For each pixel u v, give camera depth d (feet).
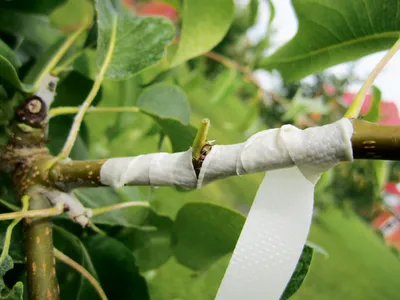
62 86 0.51
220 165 0.27
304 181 0.26
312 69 0.50
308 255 0.35
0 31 0.53
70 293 0.44
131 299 0.44
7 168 0.38
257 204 0.27
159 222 0.48
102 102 0.66
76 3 0.76
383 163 0.53
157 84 0.53
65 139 0.52
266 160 0.26
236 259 0.26
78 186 0.34
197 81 0.82
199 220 0.43
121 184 0.31
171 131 0.44
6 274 0.41
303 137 0.25
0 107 0.38
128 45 0.42
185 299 0.90
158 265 0.52
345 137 0.24
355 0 0.41
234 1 0.44
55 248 0.40
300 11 0.46
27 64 0.54
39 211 0.33
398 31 0.39
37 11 0.53
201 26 0.46
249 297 0.26
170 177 0.29
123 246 0.45
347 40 0.44
